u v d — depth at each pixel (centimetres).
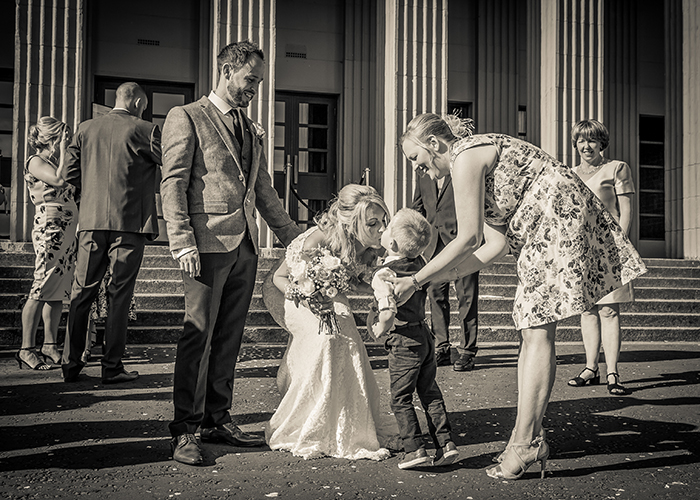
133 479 263
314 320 318
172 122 299
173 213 290
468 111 1364
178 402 295
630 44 1422
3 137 1163
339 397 309
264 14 937
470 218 272
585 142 487
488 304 795
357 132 1303
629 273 282
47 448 304
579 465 293
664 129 1423
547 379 271
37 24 856
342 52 1306
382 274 282
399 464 285
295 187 1291
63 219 521
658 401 428
